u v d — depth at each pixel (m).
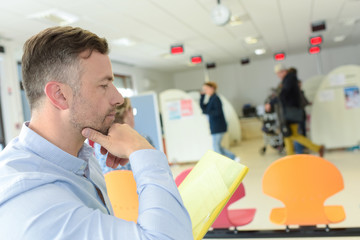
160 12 4.86
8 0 3.74
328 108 5.93
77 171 0.60
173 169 6.11
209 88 5.38
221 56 9.60
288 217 1.81
